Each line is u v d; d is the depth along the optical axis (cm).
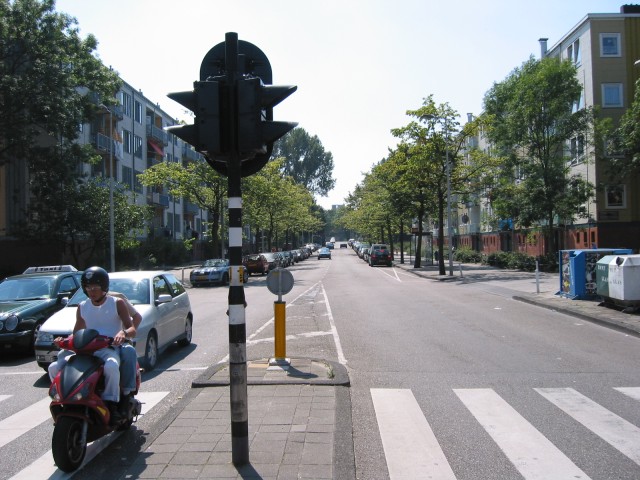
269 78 497
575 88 3241
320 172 9794
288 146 9669
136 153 4944
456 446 523
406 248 8469
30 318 1040
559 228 3831
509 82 3612
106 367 505
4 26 2167
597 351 981
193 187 3612
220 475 437
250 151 448
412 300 1942
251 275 4012
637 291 1347
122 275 993
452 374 817
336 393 676
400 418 611
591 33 3500
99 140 3991
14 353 1103
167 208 5784
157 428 553
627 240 3400
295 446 496
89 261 3003
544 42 4269
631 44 3488
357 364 891
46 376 882
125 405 535
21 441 571
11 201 3133
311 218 9425
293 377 752
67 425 465
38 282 1162
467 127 3172
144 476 441
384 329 1268
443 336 1159
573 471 462
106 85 2509
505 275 3116
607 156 3203
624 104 3481
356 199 8862
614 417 607
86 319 553
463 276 3156
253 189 3884
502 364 882
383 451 513
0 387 812
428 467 474
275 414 591
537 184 3312
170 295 1004
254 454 479
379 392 719
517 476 453
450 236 3123
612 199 3416
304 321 1433
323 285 2820
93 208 2755
